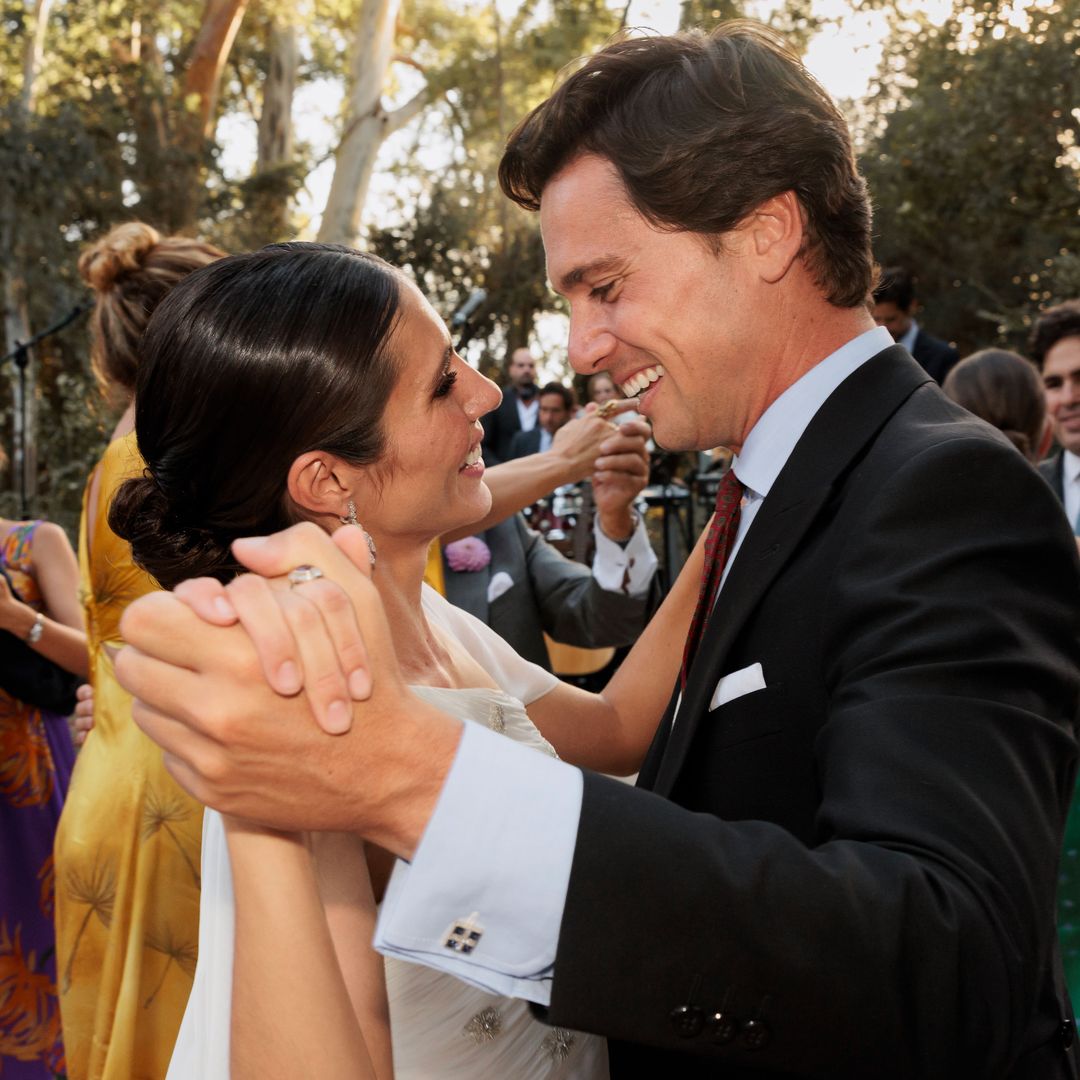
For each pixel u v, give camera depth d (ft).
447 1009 3.88
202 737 2.45
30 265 45.85
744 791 3.76
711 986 2.53
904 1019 2.53
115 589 7.07
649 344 4.08
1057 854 2.86
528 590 9.68
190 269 7.57
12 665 9.28
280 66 63.21
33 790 9.53
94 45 55.11
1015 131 45.29
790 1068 2.58
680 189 3.90
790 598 3.72
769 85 4.03
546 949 2.60
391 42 55.57
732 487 4.39
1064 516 3.32
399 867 2.74
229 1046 3.18
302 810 2.53
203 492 3.99
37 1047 9.47
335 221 54.44
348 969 3.24
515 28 59.62
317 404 3.89
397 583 4.37
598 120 4.04
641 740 5.57
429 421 4.10
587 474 8.23
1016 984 2.62
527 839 2.57
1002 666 2.92
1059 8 43.80
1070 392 12.11
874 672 3.03
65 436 43.11
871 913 2.52
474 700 4.33
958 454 3.34
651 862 2.55
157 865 6.81
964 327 48.83
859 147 48.49
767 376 4.12
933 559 3.15
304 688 2.43
